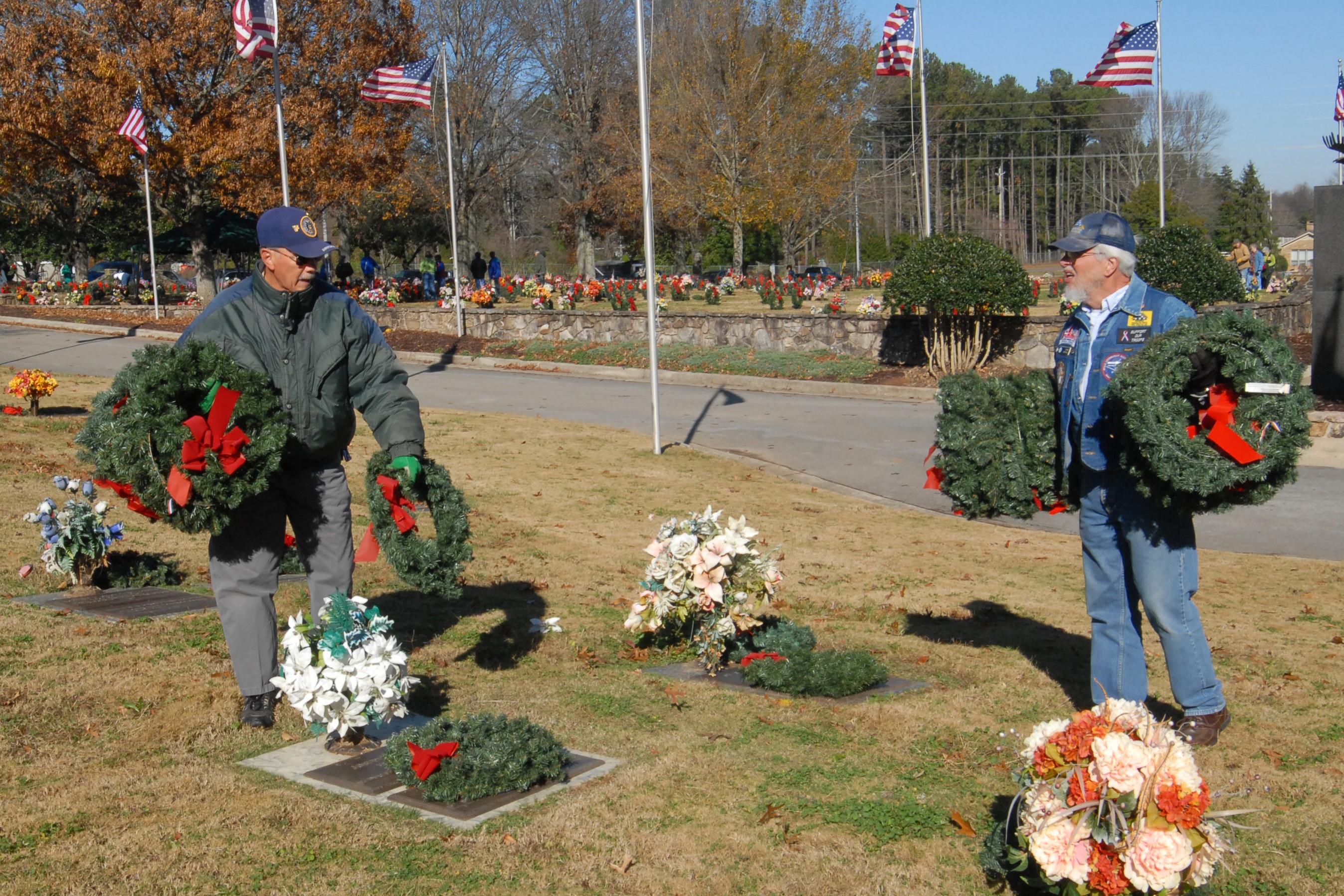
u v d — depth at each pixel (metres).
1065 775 2.83
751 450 13.91
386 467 4.32
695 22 43.75
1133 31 20.61
